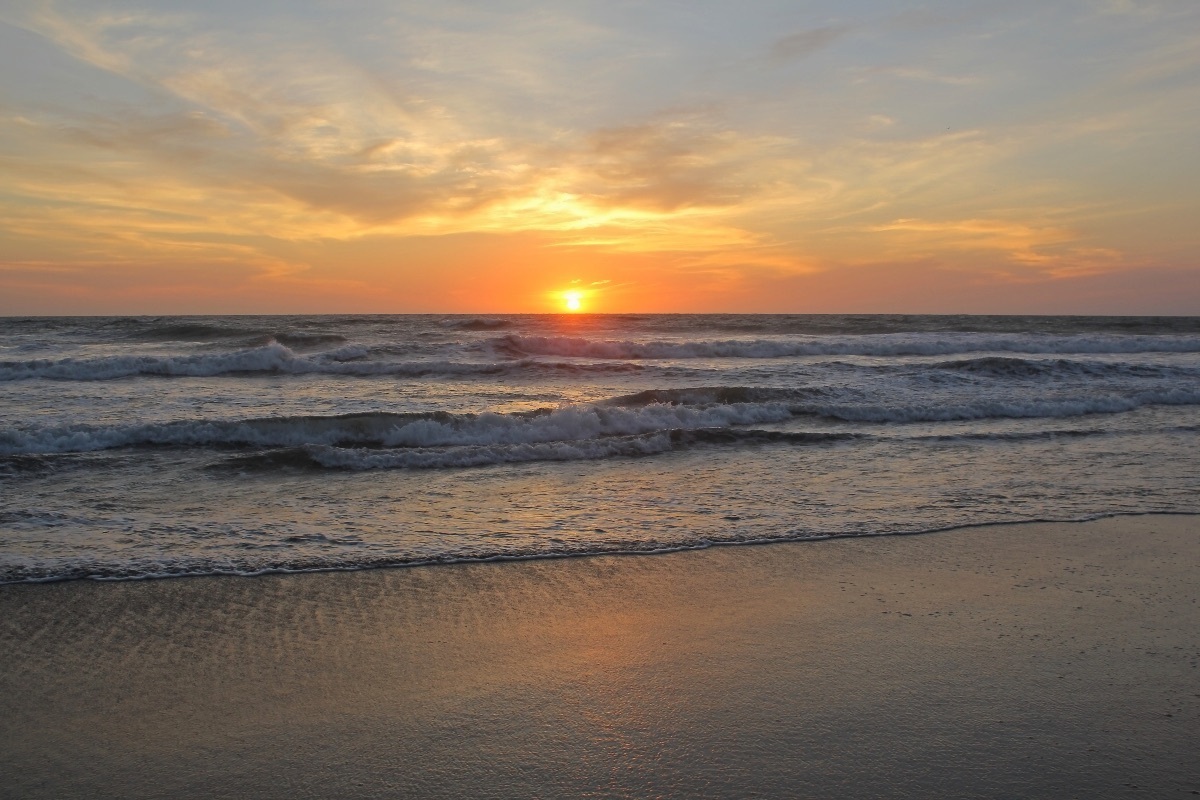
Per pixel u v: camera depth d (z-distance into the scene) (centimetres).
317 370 1773
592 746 304
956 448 949
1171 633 413
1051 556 542
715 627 421
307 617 426
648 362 2066
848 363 2009
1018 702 339
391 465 837
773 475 803
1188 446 963
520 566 514
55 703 332
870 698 343
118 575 480
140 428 951
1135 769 290
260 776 283
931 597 465
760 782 281
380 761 293
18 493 698
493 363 1820
